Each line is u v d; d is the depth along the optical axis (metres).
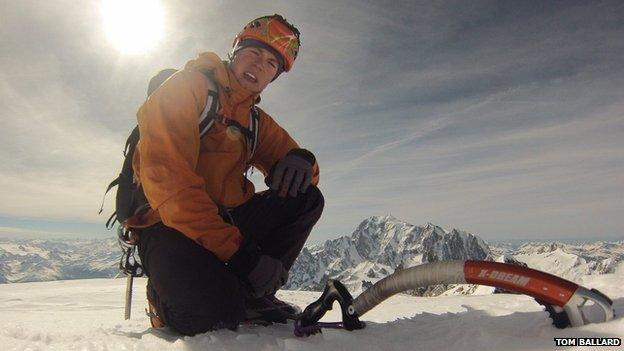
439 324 1.25
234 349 1.16
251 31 1.61
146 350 1.19
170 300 1.38
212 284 1.34
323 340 1.16
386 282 1.14
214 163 1.54
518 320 1.10
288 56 1.65
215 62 1.56
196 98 1.47
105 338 1.36
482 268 0.98
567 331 0.90
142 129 1.40
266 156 1.91
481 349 0.94
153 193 1.32
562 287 0.91
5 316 4.73
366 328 1.26
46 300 7.73
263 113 1.86
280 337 1.28
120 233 1.57
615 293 1.30
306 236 1.77
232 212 1.69
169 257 1.35
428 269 1.06
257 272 1.36
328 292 1.27
